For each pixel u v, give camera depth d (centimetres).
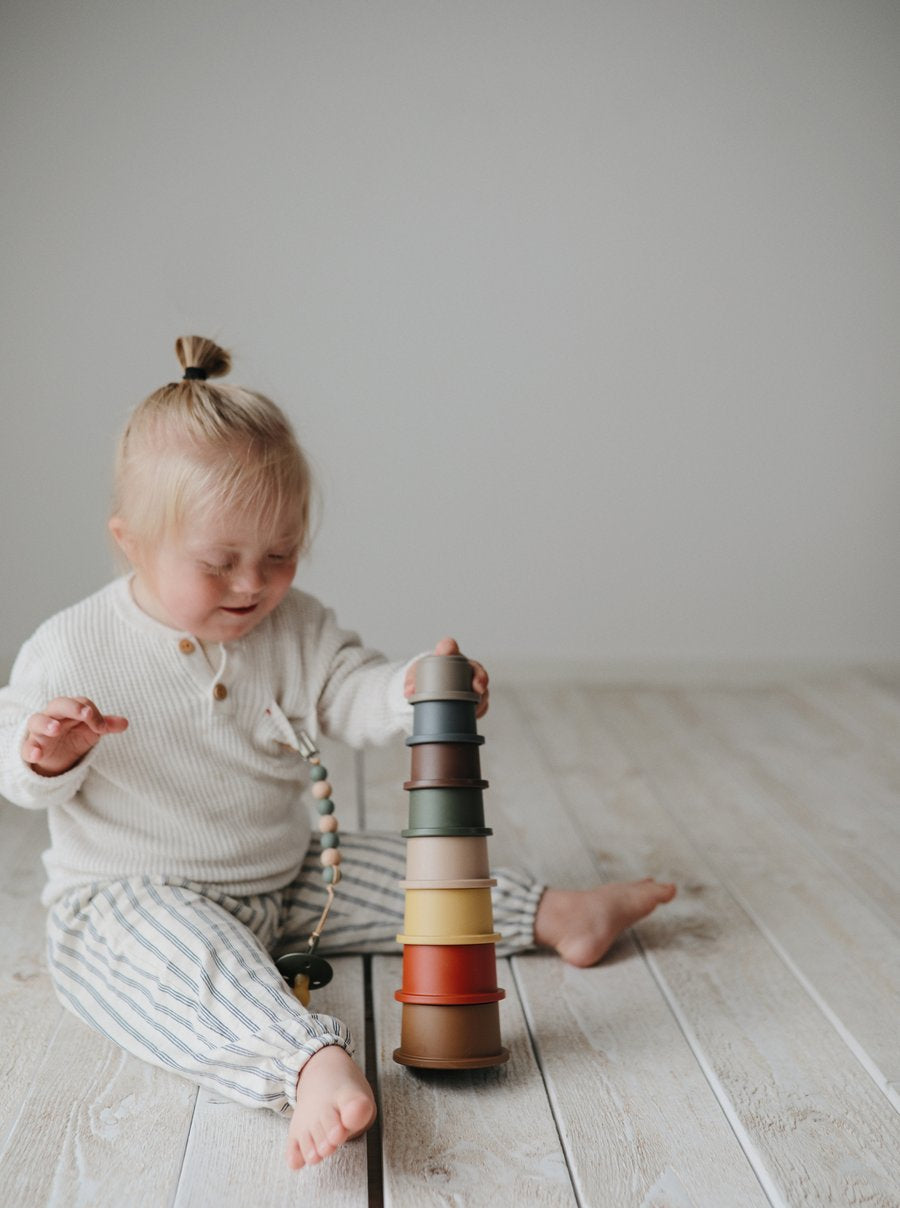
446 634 300
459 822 108
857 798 196
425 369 293
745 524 304
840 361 301
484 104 289
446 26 287
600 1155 94
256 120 284
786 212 296
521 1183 90
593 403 298
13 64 276
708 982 127
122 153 281
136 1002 109
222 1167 92
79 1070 108
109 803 120
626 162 293
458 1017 104
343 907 131
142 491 115
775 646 306
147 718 119
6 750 111
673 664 304
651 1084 105
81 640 119
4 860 163
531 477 298
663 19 290
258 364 289
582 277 294
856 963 131
